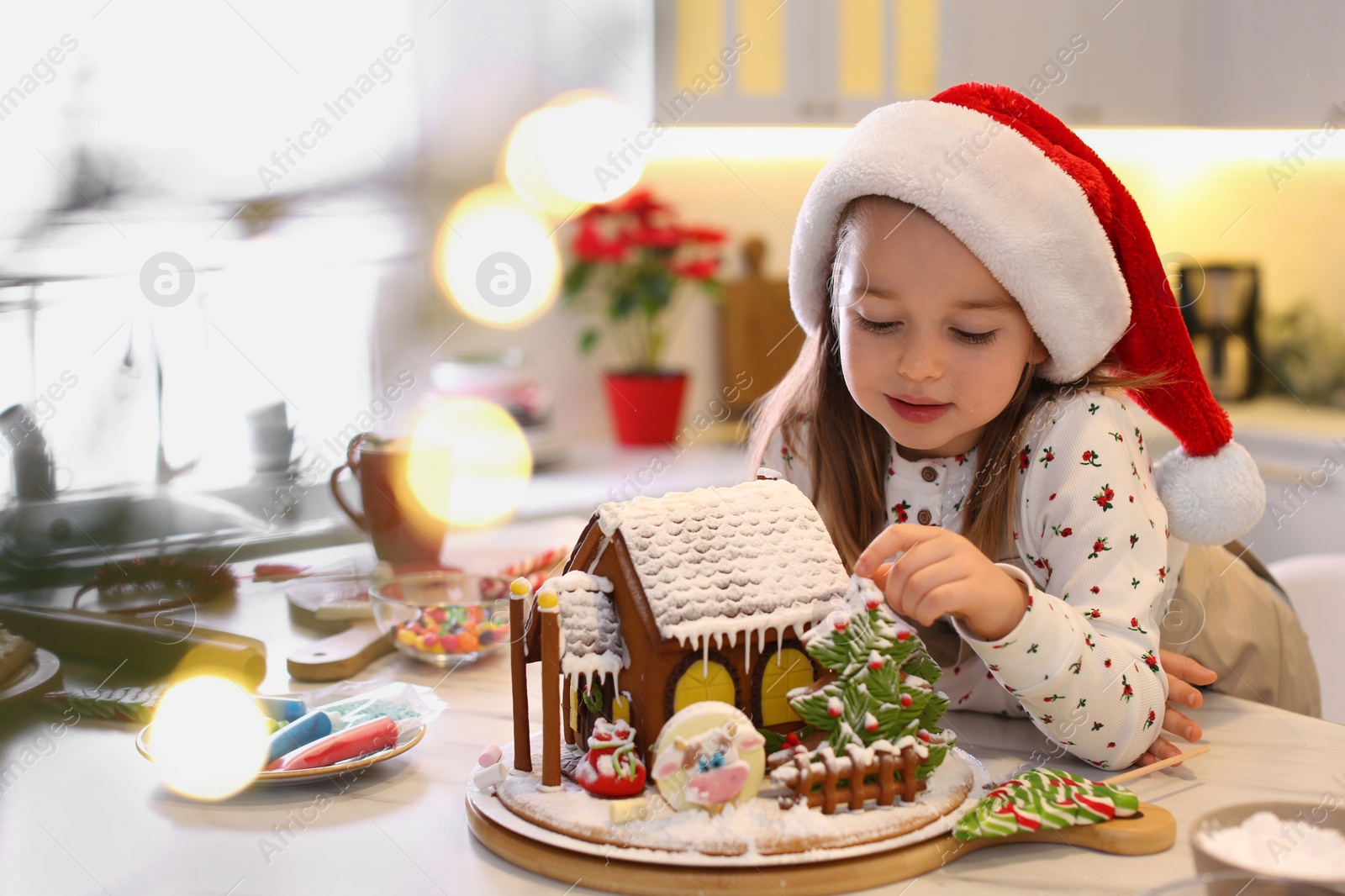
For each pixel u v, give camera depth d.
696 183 3.08
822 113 2.76
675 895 1.07
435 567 1.69
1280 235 3.21
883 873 1.08
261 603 1.64
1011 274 1.24
